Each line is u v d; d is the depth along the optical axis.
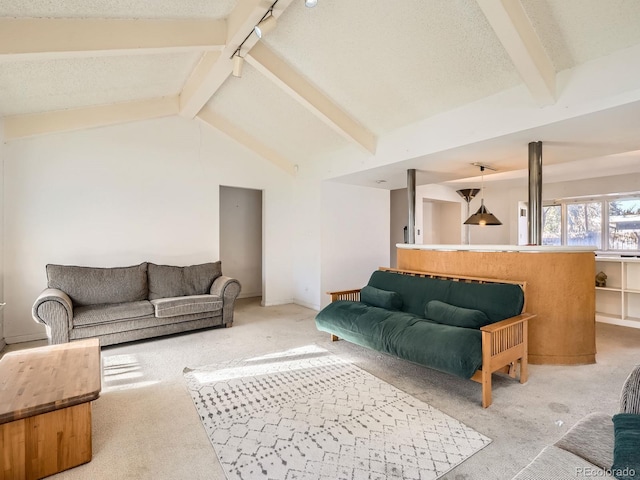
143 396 2.56
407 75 3.28
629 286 4.61
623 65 2.49
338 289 5.79
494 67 2.92
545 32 2.52
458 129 3.58
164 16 2.84
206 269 4.69
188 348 3.63
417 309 3.54
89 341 2.73
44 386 1.89
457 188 7.74
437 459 1.83
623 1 2.17
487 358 2.39
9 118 3.75
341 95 3.86
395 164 4.42
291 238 6.19
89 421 1.84
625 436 1.22
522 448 1.92
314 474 1.72
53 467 1.74
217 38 3.07
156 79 3.95
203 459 1.85
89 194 4.29
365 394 2.59
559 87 2.81
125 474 1.74
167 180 4.86
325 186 5.61
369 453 1.88
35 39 2.48
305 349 3.61
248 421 2.21
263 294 5.92
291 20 2.93
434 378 2.88
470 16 2.51
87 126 4.14
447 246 3.90
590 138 3.30
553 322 3.24
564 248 3.22
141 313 3.75
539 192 3.44
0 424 1.60
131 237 4.58
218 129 5.11
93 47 2.65
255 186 5.73
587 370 3.07
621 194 5.62
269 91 4.15
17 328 3.86
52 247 4.06
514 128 3.12
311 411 2.34
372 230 6.28
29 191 3.93
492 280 3.31
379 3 2.58
